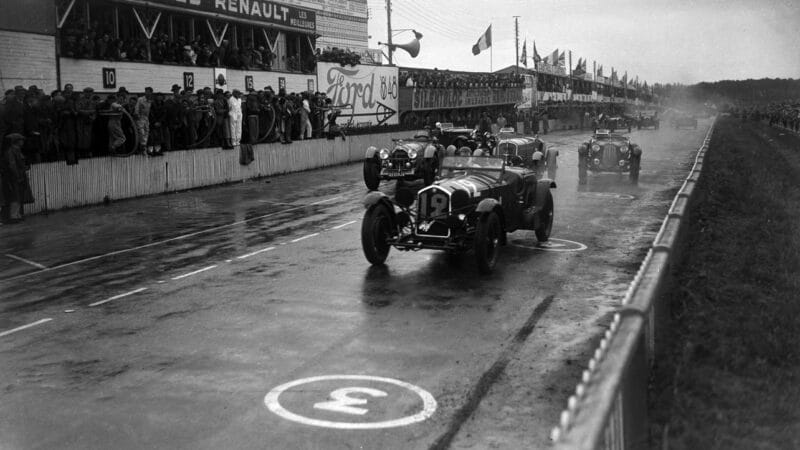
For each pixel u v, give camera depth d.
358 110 36.34
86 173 18.02
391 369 6.59
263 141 25.73
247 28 28.66
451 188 10.54
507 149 21.75
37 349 7.36
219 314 8.52
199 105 21.84
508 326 7.88
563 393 6.00
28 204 16.52
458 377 6.37
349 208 17.39
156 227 14.88
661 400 5.14
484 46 57.00
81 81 20.38
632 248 12.23
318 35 32.81
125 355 7.12
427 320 8.13
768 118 77.69
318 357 6.96
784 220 14.79
